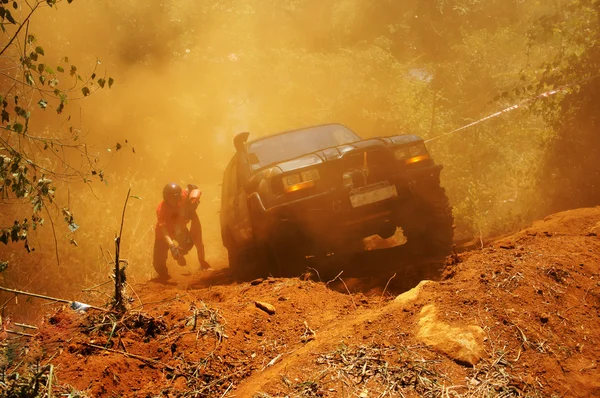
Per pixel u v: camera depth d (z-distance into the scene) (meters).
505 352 3.71
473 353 3.68
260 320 4.89
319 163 6.69
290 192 6.60
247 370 4.19
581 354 3.77
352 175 6.68
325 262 7.64
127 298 4.96
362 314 4.67
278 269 7.11
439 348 3.76
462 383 3.50
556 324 3.97
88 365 4.16
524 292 4.24
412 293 4.54
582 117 8.60
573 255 4.88
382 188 6.74
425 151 7.20
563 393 3.45
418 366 3.63
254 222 6.87
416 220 7.25
